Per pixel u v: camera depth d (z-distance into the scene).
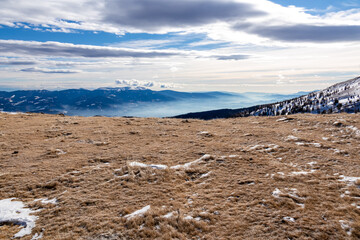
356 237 8.80
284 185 13.63
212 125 37.06
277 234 9.19
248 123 38.22
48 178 16.11
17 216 11.25
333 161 17.75
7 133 30.23
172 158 20.02
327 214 10.38
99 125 36.88
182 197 12.88
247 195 12.62
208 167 17.36
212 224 10.15
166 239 9.23
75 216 11.26
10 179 15.98
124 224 10.35
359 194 11.97
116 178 15.67
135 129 33.50
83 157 20.77
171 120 43.31
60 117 47.84
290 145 22.66
